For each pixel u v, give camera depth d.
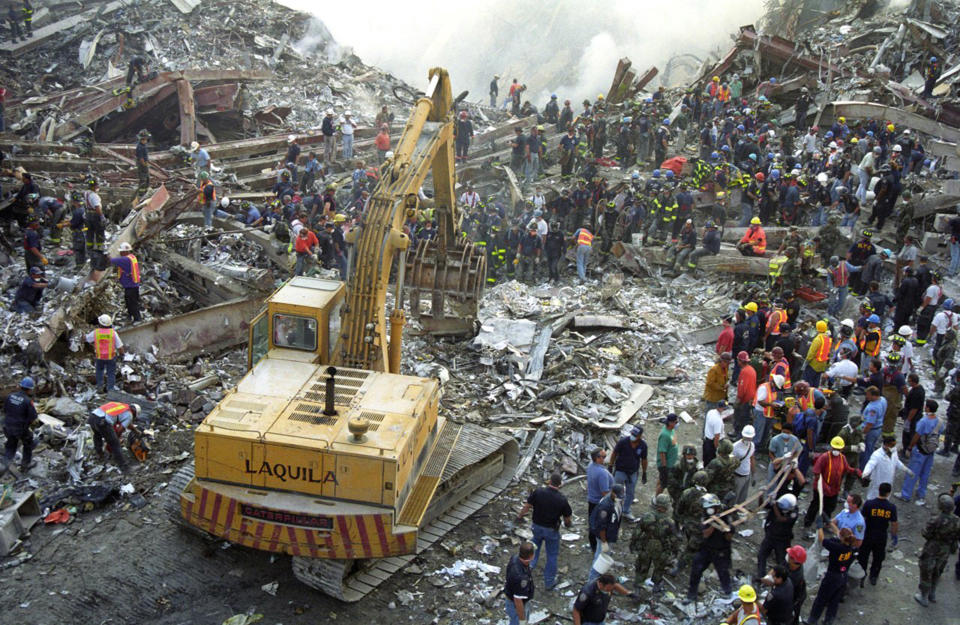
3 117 27.53
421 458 11.78
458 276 17.97
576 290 21.70
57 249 20.20
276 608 10.87
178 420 14.92
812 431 13.04
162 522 12.43
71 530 12.20
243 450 10.48
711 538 10.88
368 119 35.00
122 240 19.16
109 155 26.64
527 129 32.56
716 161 26.02
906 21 35.97
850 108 29.78
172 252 20.34
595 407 15.93
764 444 14.61
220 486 10.68
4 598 10.82
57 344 16.16
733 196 25.64
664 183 23.81
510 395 16.27
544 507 11.03
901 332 15.63
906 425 14.37
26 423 12.89
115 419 13.41
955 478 14.37
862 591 11.69
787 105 33.81
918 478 13.59
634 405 16.09
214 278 18.81
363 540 10.35
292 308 12.44
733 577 11.70
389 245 12.89
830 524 10.91
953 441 15.03
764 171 25.27
